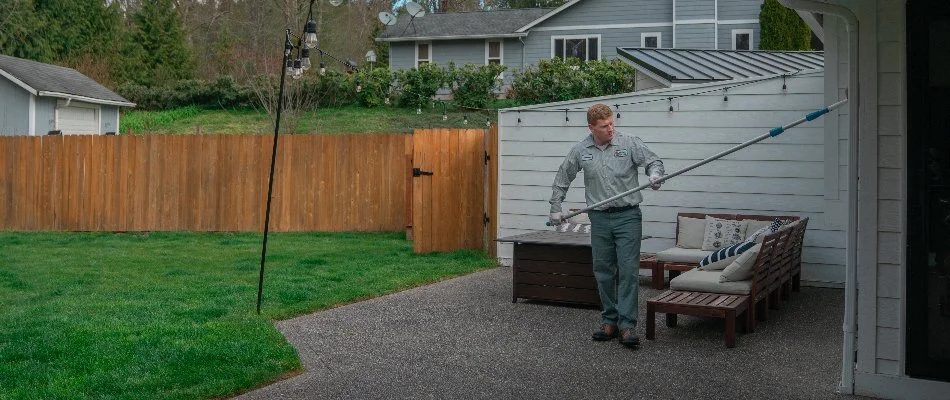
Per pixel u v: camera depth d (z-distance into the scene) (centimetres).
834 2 488
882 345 485
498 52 3241
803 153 925
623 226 618
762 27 2691
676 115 978
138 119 2939
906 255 472
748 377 540
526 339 648
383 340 643
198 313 715
